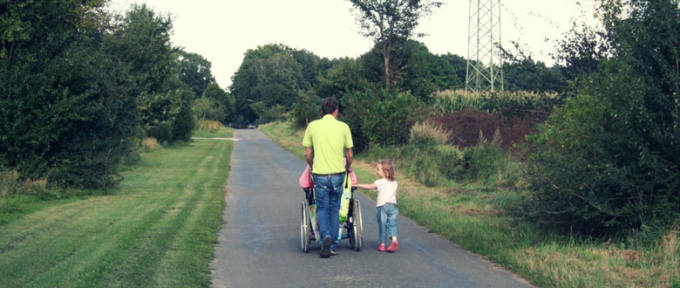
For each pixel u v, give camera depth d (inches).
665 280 249.8
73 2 673.6
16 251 319.3
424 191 605.0
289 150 1501.0
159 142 1541.6
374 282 271.0
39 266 283.3
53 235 367.9
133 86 650.8
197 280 265.0
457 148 901.2
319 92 1535.4
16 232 377.7
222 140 2074.3
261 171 925.8
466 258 320.2
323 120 326.6
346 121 1107.3
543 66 701.3
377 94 1128.8
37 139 558.9
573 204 327.9
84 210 483.2
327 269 297.0
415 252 336.8
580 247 312.3
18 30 562.9
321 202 323.6
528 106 952.9
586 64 597.3
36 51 584.4
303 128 2242.9
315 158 322.7
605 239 328.8
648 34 318.3
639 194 311.3
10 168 566.6
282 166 1021.8
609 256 291.4
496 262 307.9
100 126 615.5
